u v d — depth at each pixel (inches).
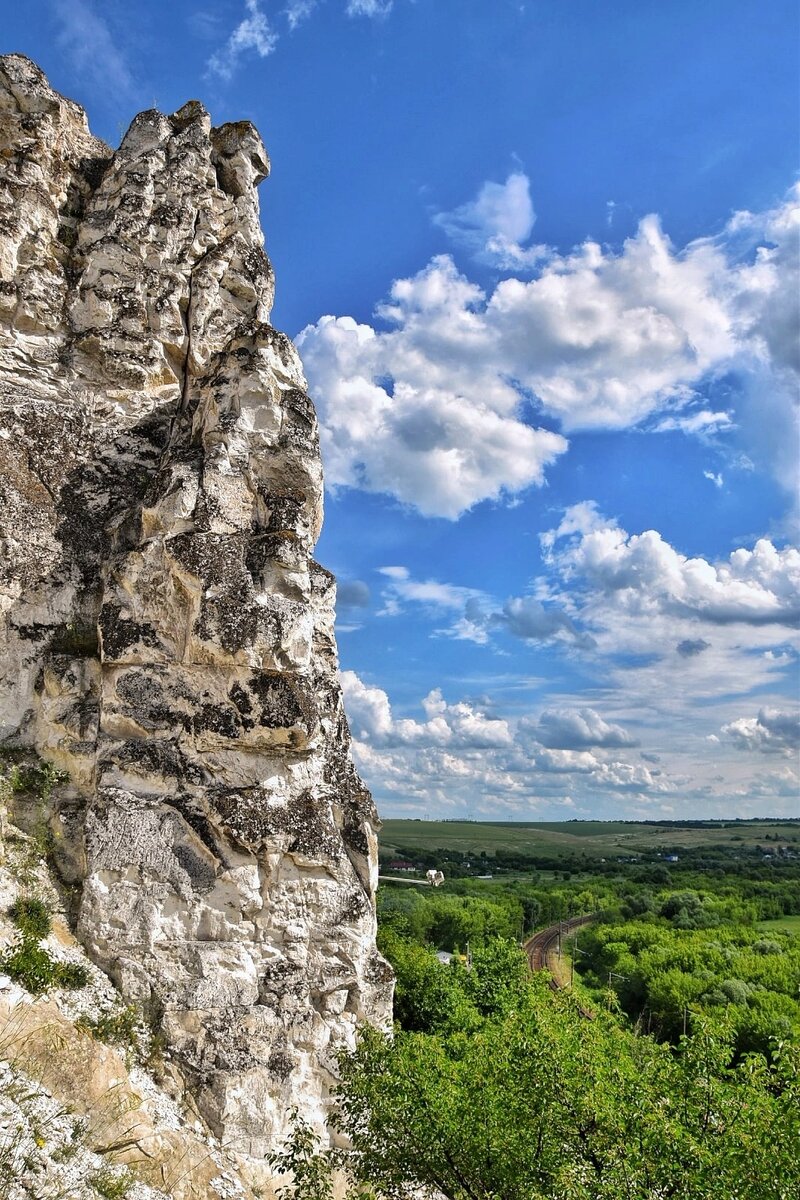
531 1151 353.1
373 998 449.7
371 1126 383.2
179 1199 319.6
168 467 481.1
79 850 424.5
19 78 540.7
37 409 501.7
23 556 478.0
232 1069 388.5
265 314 601.0
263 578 465.1
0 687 458.0
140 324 545.0
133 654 445.7
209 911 415.8
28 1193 252.7
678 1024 1576.0
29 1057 306.2
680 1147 315.9
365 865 486.6
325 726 509.7
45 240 536.4
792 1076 319.9
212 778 439.8
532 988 815.7
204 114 614.9
